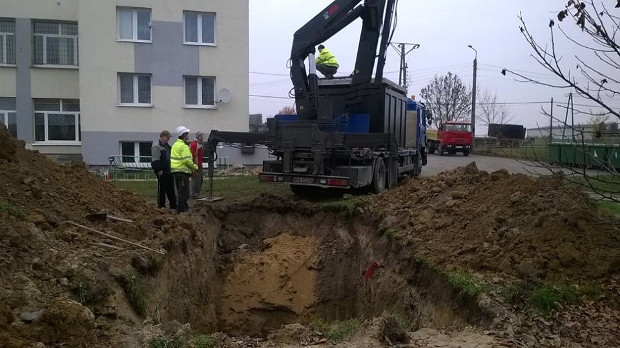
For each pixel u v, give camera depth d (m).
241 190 14.20
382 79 13.01
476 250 6.71
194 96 21.86
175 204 10.52
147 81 21.45
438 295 6.31
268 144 12.10
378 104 13.21
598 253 5.99
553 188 7.49
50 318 4.25
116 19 20.78
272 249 10.49
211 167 12.54
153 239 7.39
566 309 5.21
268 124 12.11
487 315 5.23
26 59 21.39
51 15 21.38
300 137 11.79
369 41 12.84
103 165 21.09
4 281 4.70
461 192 8.88
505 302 5.39
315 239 10.71
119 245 6.64
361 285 9.20
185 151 10.30
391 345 4.81
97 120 20.92
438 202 8.95
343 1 12.35
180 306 7.27
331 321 9.30
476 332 5.07
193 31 21.59
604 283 5.60
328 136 11.61
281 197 12.18
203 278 8.77
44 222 6.25
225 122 21.95
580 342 4.71
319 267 10.05
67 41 21.77
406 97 16.08
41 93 21.61
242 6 21.73
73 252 5.84
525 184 7.93
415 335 5.16
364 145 11.92
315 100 12.51
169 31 21.22
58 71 21.66
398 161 15.09
